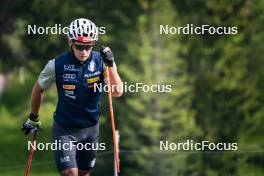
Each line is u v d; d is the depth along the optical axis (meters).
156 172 41.03
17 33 66.94
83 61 17.52
